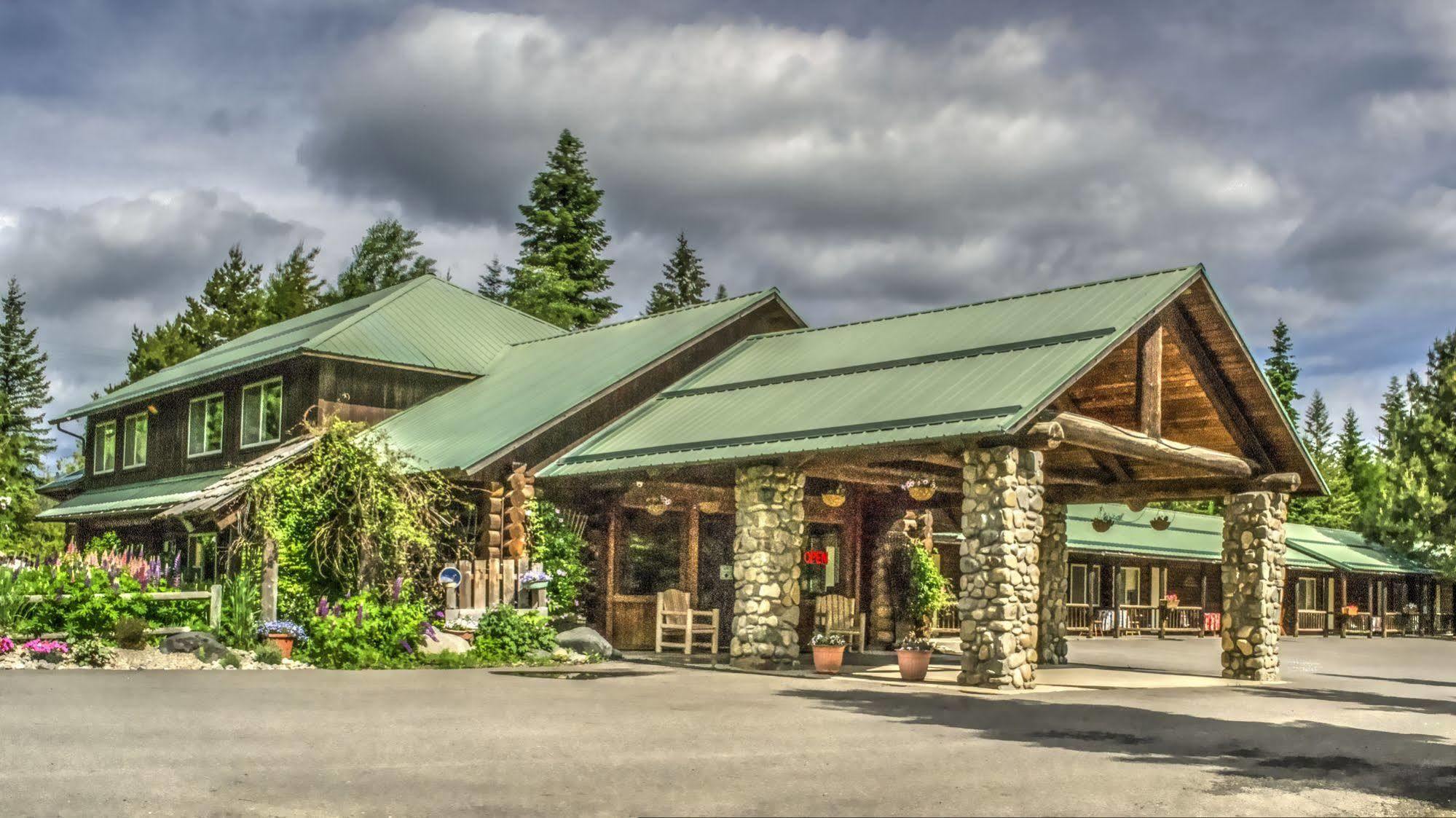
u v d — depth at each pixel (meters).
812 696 14.72
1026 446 16.72
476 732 10.41
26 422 61.16
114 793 7.37
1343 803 8.30
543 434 22.25
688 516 23.53
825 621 23.11
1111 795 8.20
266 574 18.39
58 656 15.24
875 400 18.86
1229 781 9.05
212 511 20.05
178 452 30.11
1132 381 20.61
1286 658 29.09
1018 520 16.56
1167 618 40.88
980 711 13.64
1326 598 47.94
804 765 9.11
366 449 19.91
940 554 32.28
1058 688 17.39
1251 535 21.31
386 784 7.89
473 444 22.25
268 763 8.55
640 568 23.20
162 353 55.59
